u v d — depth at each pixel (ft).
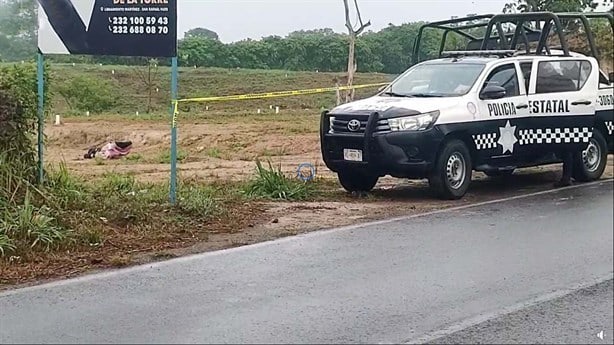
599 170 48.24
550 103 43.60
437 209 38.06
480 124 40.81
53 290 24.57
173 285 25.09
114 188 37.27
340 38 179.42
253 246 30.32
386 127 38.65
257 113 131.54
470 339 20.35
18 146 33.60
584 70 45.65
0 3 35.94
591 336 20.61
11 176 32.65
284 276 26.13
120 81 167.32
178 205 34.81
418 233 32.63
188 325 21.29
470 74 42.06
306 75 176.45
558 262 28.04
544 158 44.45
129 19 34.19
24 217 29.25
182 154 74.43
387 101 40.47
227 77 176.96
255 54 191.01
